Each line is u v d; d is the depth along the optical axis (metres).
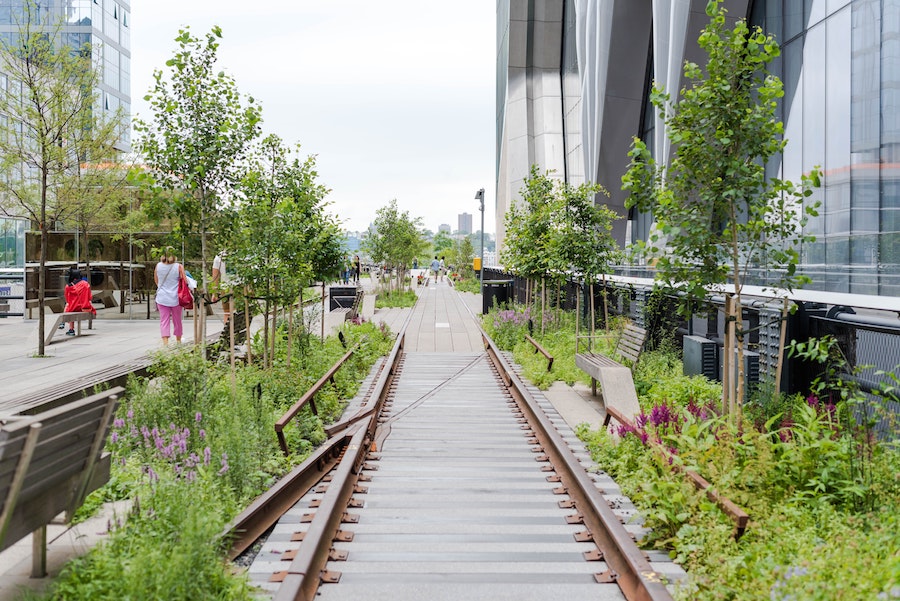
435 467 8.06
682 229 8.26
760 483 5.80
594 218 16.33
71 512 4.39
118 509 5.69
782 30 16.45
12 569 4.45
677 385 10.45
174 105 9.93
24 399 7.64
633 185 8.24
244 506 5.98
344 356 13.40
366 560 5.11
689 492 5.52
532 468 8.02
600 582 4.73
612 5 25.91
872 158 13.00
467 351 20.61
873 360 8.09
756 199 7.82
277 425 7.65
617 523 5.26
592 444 8.50
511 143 46.84
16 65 15.01
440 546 5.41
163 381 7.75
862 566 4.11
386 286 45.66
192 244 10.71
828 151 14.49
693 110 7.70
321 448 8.05
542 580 4.77
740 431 7.20
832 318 8.49
